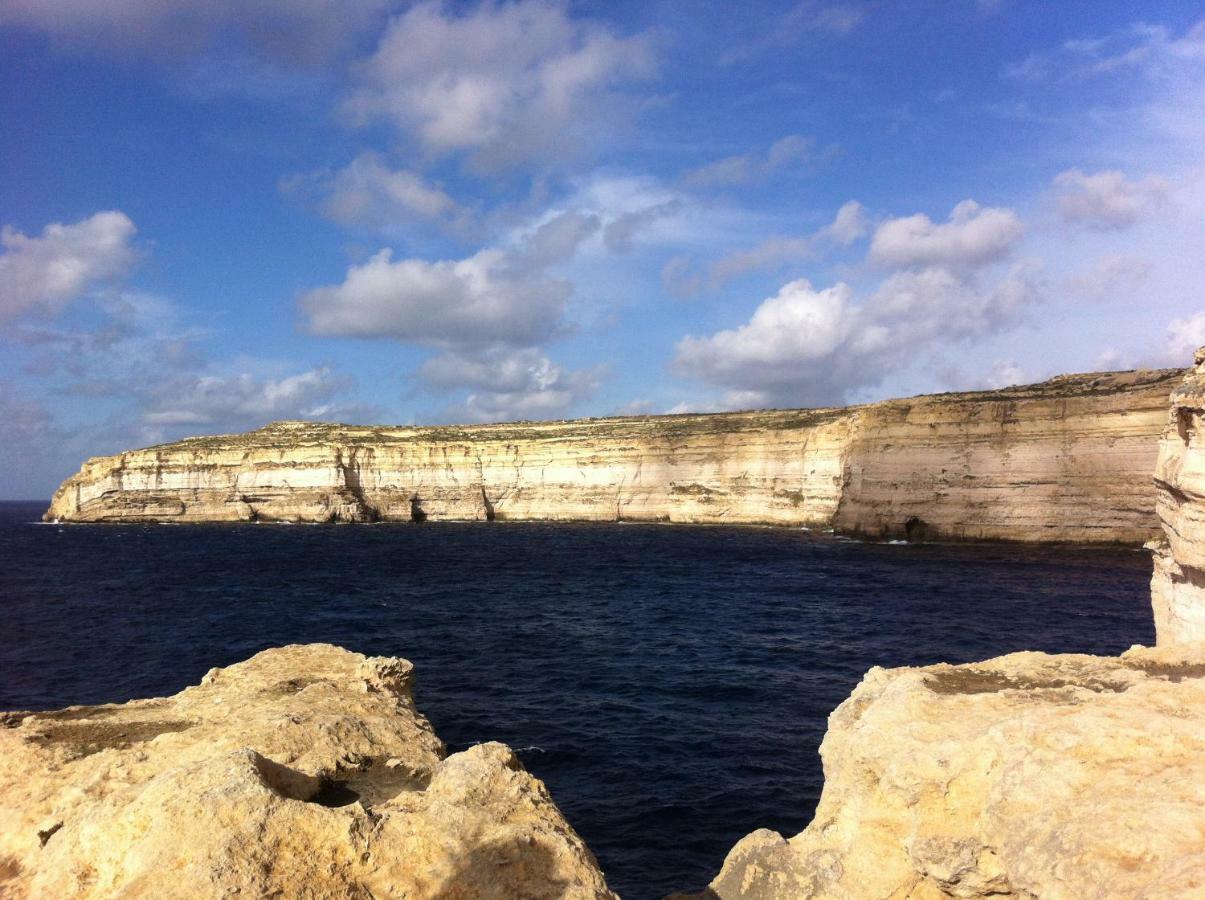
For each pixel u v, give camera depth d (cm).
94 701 2533
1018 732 702
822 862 801
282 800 601
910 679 906
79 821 629
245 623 3884
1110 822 575
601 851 1468
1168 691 768
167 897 506
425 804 672
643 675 2717
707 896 882
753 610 4031
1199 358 1695
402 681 1190
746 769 1842
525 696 2470
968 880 675
